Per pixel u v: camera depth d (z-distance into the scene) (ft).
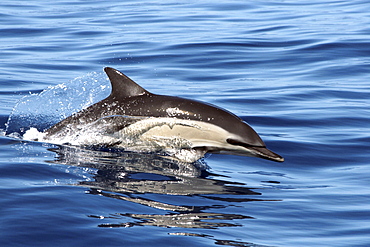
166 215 64.18
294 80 149.28
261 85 144.15
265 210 68.13
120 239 56.80
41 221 59.72
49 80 143.95
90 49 182.39
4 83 139.23
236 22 231.71
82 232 57.82
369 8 260.62
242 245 57.31
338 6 271.49
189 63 167.32
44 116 109.29
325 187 77.97
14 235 56.29
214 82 147.74
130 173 79.46
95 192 69.67
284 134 104.63
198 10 263.49
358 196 73.97
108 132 93.30
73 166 80.74
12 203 64.18
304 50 181.47
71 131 95.45
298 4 282.77
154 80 148.66
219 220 63.98
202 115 91.04
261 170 86.12
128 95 95.20
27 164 79.82
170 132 91.56
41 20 232.73
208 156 93.15
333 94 135.23
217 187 76.28
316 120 113.80
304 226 63.67
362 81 147.64
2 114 111.04
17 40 194.70
